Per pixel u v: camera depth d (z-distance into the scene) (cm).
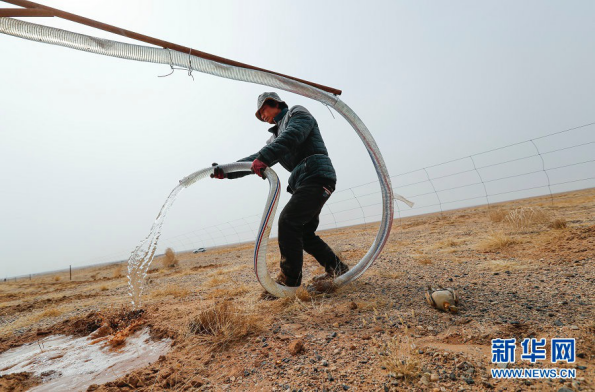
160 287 517
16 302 694
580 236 364
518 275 258
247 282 422
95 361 191
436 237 614
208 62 186
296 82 228
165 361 163
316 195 249
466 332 148
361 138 275
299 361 138
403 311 190
